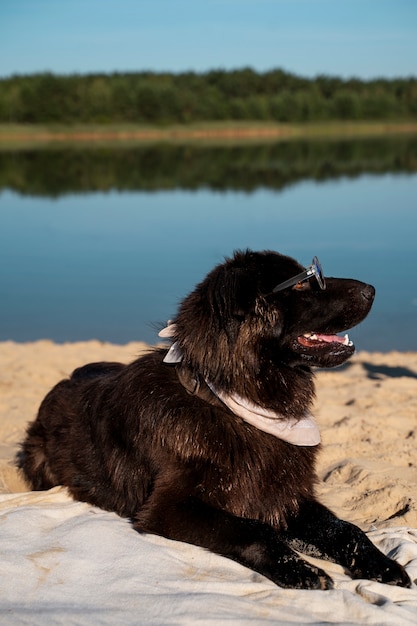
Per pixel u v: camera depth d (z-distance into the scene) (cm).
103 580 150
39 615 140
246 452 172
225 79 3709
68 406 206
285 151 1919
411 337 408
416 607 148
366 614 142
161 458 173
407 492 211
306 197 959
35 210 902
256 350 172
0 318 450
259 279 173
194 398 175
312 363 175
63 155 1817
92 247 662
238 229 716
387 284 493
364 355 377
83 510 182
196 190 1075
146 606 143
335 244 624
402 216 776
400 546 171
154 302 478
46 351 373
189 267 567
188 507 168
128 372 186
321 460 239
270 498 176
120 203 952
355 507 207
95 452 191
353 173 1277
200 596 145
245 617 140
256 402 173
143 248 647
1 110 3150
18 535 165
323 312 174
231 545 161
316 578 154
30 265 593
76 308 470
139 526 170
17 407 289
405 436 257
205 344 173
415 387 313
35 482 212
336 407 284
